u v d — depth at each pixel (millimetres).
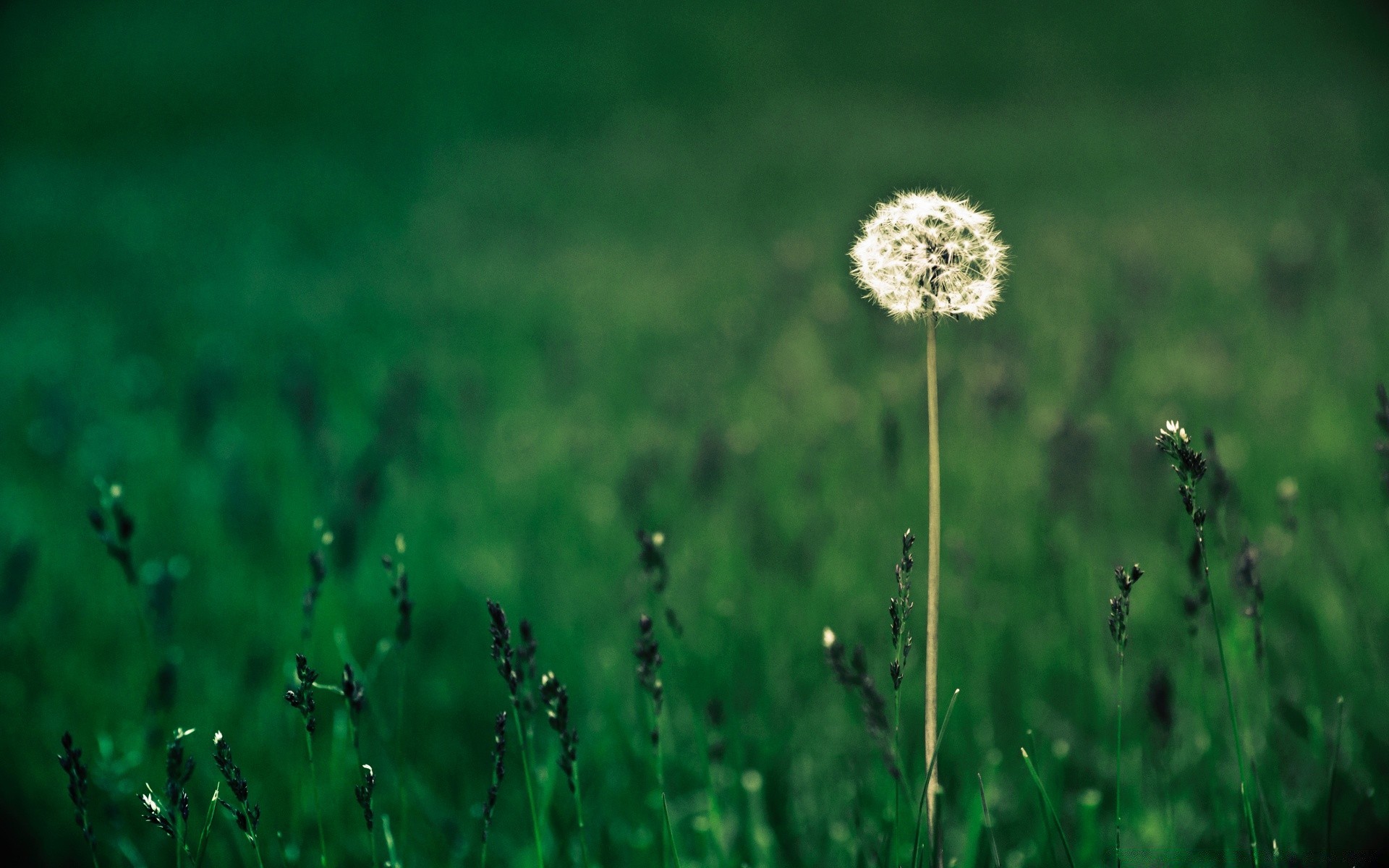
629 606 3637
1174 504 3777
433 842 2492
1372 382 5141
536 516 4738
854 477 4691
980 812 2146
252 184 19156
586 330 8359
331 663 3418
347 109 26422
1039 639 3311
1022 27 30406
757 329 7309
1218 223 10367
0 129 24938
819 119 24547
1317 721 2562
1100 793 2578
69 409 5340
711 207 15406
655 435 5277
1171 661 3047
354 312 9516
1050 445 3822
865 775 2666
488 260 12203
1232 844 2180
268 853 2453
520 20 32938
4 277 12023
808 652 3340
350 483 4305
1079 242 10211
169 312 9461
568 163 20594
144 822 2602
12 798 2730
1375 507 3861
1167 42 28297
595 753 2873
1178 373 5594
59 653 3443
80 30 31891
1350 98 20469
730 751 2762
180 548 4309
